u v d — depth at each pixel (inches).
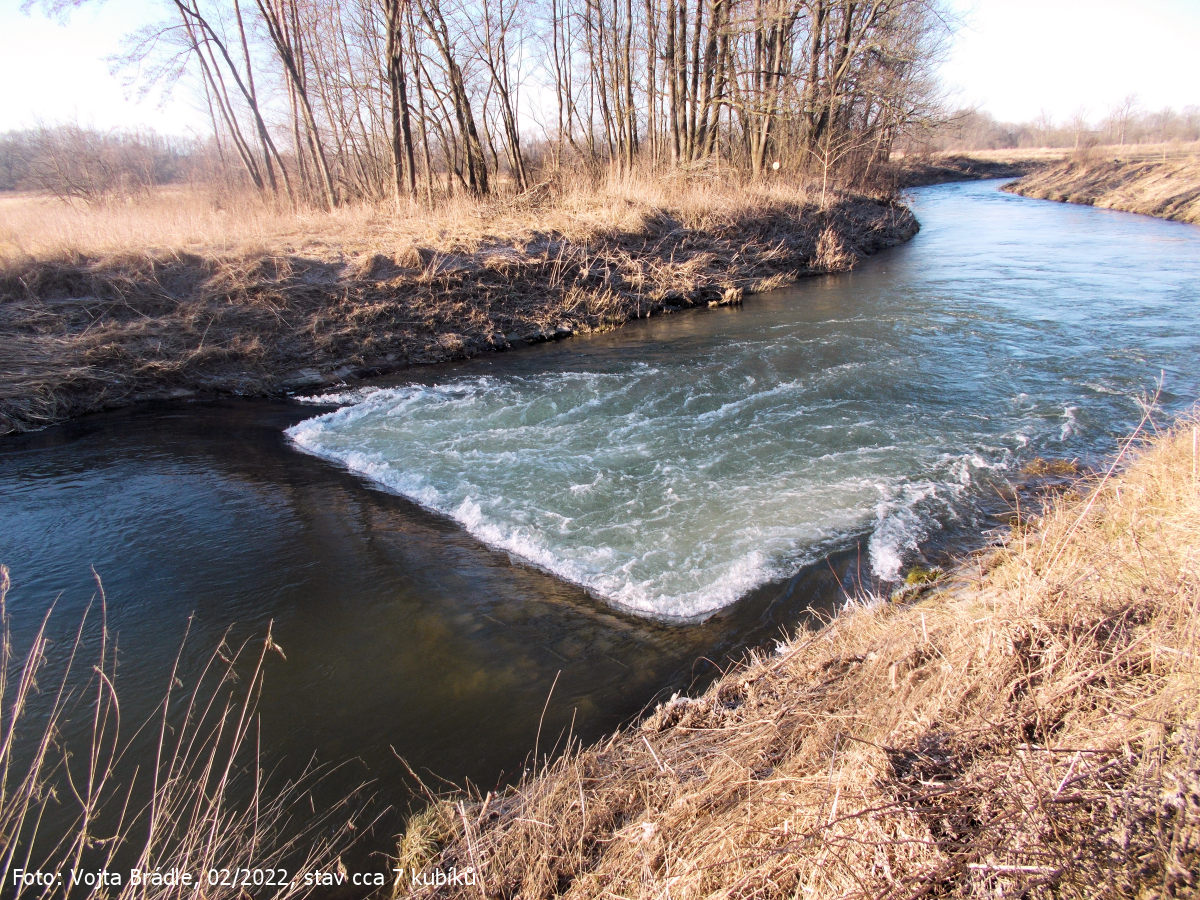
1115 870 83.7
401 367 479.2
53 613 220.5
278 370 449.7
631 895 106.9
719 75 927.0
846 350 466.6
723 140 1094.4
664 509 272.7
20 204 881.5
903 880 89.3
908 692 132.6
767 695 159.0
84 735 170.1
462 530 265.7
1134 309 532.7
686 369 443.8
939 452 312.8
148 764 161.2
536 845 124.1
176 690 185.6
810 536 248.4
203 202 737.0
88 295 464.8
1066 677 115.0
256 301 482.3
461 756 161.3
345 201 853.2
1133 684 112.4
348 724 172.4
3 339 419.5
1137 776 94.2
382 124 925.8
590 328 564.1
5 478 319.6
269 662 195.6
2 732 170.9
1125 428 327.9
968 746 109.8
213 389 429.4
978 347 460.4
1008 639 127.9
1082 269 702.5
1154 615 125.7
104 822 145.3
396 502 289.3
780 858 99.5
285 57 783.1
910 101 917.2
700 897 100.7
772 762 130.3
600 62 890.7
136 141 1160.2
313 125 807.7
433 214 671.8
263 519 277.7
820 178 1018.1
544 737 165.5
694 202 762.8
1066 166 1815.9
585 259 617.0
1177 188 1218.0
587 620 209.5
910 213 1171.9
